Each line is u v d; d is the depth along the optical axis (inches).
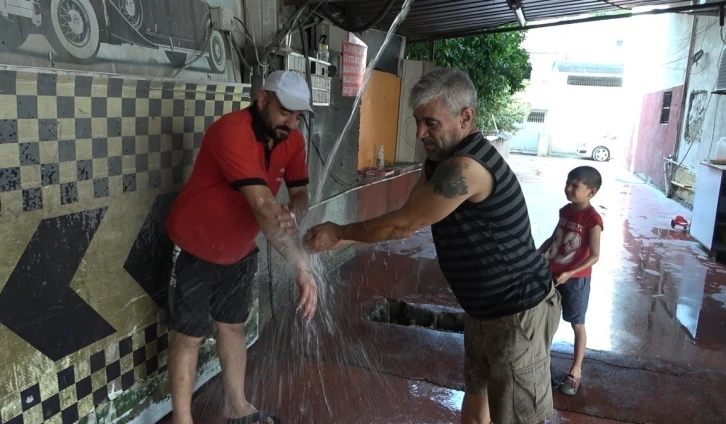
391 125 300.4
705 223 261.0
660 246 267.9
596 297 189.6
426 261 223.0
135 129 91.7
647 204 402.3
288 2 150.3
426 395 120.0
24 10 72.4
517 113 841.5
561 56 955.3
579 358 122.1
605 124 884.0
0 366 73.9
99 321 89.4
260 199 83.5
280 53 135.1
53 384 82.3
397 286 191.2
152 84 93.4
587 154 840.9
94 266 87.0
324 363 131.4
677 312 178.1
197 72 108.1
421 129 74.7
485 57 403.5
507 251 76.3
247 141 83.7
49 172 77.2
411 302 175.8
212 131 86.4
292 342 140.7
